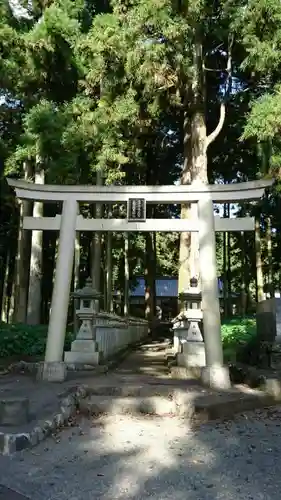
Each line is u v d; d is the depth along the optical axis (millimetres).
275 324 7812
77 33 12203
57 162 11594
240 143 15945
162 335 25016
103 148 11539
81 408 5973
